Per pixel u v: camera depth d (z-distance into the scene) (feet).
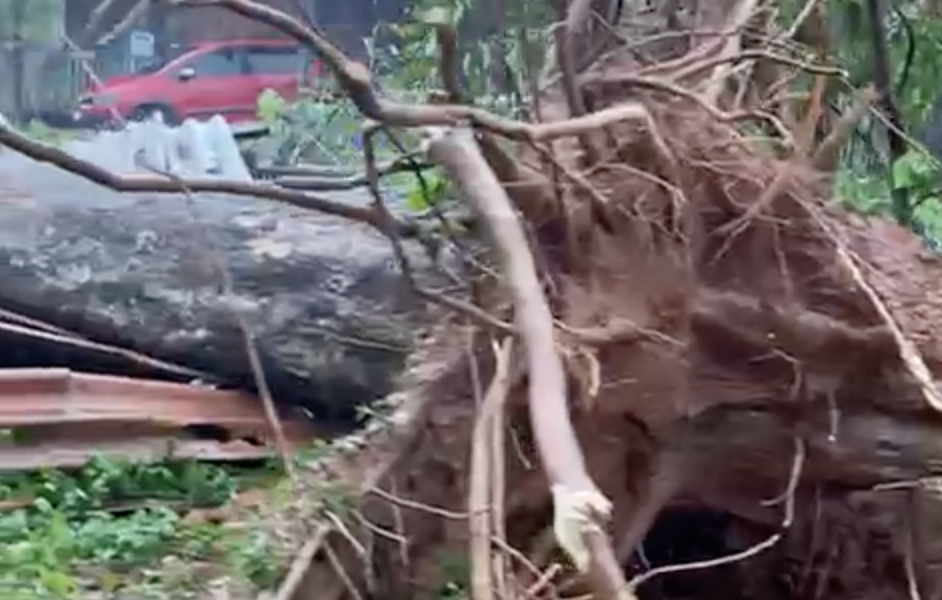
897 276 16.93
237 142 24.97
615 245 15.47
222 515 20.02
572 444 8.20
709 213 16.01
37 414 22.30
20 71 21.45
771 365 16.12
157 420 22.86
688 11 18.63
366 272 23.07
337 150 23.11
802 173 16.70
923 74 23.34
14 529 19.29
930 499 16.79
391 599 15.11
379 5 20.24
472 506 10.75
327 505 14.92
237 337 23.52
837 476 16.79
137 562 18.11
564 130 13.11
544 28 17.35
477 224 12.99
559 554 13.50
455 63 15.11
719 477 16.80
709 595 18.51
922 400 16.24
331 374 23.29
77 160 11.53
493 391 12.57
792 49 17.53
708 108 15.62
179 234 23.67
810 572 17.78
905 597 17.42
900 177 21.08
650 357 15.39
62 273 23.79
